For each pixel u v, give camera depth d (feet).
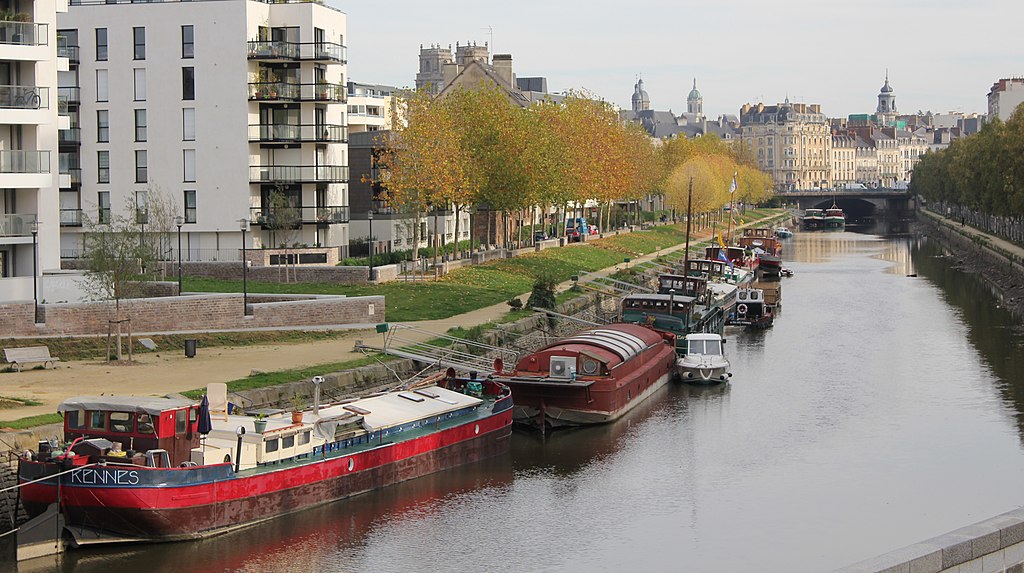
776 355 278.26
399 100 361.51
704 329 280.10
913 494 164.86
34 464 131.34
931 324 327.26
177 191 356.38
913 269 508.94
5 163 225.35
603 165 492.54
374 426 160.66
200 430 137.49
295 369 194.08
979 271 483.10
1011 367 256.52
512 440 193.77
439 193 335.47
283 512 145.28
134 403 137.28
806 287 431.84
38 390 171.32
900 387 236.63
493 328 248.93
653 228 621.31
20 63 233.14
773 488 167.73
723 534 147.74
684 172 628.69
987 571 92.22
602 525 150.61
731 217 599.16
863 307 368.89
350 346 220.84
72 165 359.25
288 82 360.07
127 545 133.49
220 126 352.28
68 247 358.64
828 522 152.76
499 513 154.20
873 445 191.31
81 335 207.10
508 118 381.60
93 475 130.00
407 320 257.75
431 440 167.63
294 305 234.79
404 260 348.38
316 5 361.51
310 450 151.12
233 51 350.02
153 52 354.33
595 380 197.06
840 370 256.73
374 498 157.38
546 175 392.68
